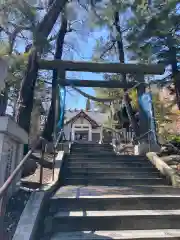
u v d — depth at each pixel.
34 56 8.48
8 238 3.15
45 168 7.77
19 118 7.84
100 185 6.25
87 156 8.66
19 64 8.57
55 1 8.06
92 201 4.56
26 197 4.48
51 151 9.98
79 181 6.48
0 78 3.54
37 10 8.16
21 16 7.59
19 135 4.25
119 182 6.55
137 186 6.11
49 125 11.96
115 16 10.36
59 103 11.36
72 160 8.27
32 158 7.47
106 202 4.57
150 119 10.24
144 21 9.22
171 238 3.59
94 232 3.82
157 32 9.41
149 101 10.47
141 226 4.03
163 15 8.88
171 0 8.80
